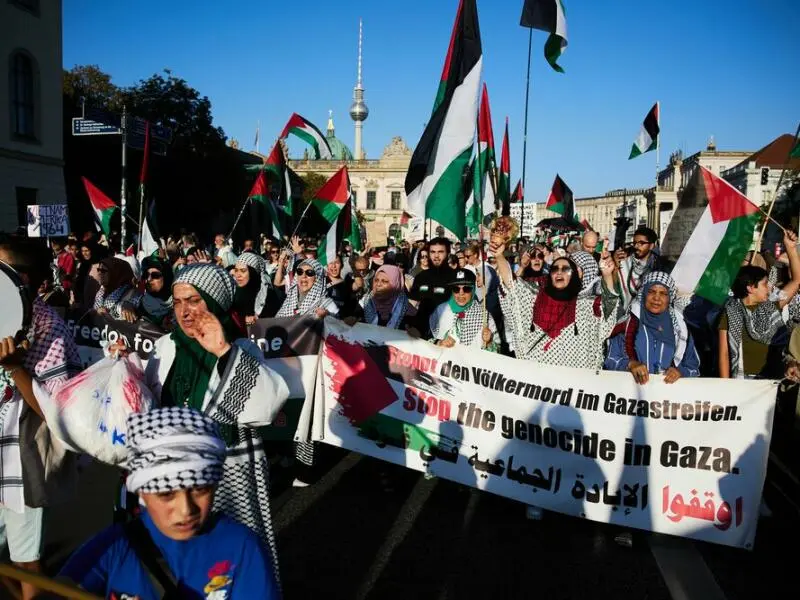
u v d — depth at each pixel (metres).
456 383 5.22
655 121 13.77
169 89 31.77
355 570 4.08
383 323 6.48
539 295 5.37
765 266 9.29
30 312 3.00
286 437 5.50
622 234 13.12
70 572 1.78
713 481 4.67
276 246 14.05
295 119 10.77
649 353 5.35
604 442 4.87
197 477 1.79
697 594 3.94
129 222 18.11
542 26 7.48
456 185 5.61
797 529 4.98
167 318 5.86
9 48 24.61
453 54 5.59
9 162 24.67
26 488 3.14
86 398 2.70
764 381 4.63
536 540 4.62
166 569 1.87
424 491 5.48
